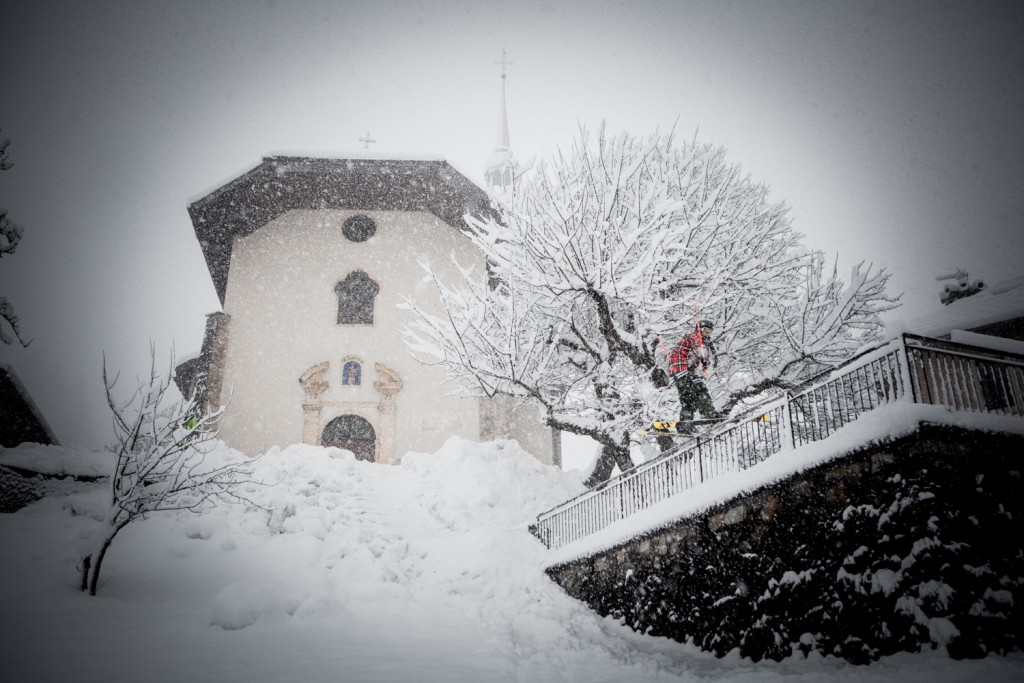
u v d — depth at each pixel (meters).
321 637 7.74
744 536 8.62
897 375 7.71
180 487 9.22
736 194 17.28
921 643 6.53
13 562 8.73
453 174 22.70
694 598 9.09
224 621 7.71
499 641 8.88
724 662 8.14
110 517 8.33
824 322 14.70
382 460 20.23
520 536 12.91
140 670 6.05
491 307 15.02
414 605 9.59
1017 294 17.31
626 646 9.20
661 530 9.78
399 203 23.80
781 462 8.33
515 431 23.36
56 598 7.82
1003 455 7.13
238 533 10.68
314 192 23.30
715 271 14.36
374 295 22.58
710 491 9.20
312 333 21.73
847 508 7.54
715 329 15.05
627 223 14.72
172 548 9.77
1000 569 6.58
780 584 7.98
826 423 8.34
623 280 12.39
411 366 21.44
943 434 7.04
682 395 11.01
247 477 12.81
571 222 13.55
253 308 21.89
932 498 6.87
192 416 10.17
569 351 15.50
